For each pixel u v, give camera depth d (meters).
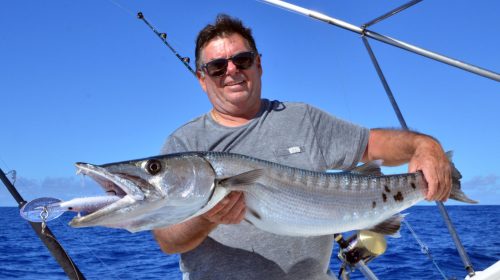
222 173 2.83
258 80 3.27
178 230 2.80
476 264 8.91
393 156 3.43
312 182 3.12
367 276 3.89
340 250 3.89
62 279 8.87
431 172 3.20
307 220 3.06
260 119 3.22
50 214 2.41
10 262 10.84
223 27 3.20
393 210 3.36
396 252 10.20
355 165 3.39
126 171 2.63
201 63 3.28
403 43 4.03
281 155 3.14
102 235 18.05
